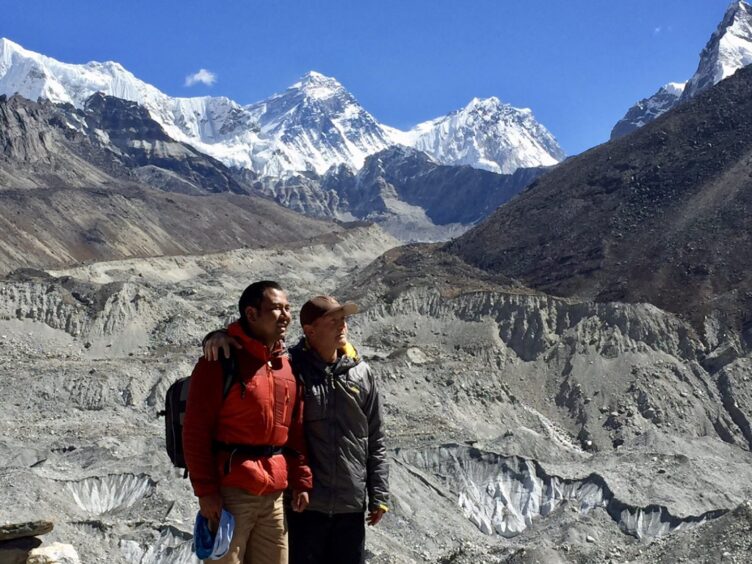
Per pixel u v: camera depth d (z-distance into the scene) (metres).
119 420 81.50
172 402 11.15
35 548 13.62
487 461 68.69
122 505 56.22
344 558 11.80
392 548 51.31
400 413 82.25
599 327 100.12
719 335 100.38
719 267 112.50
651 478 64.75
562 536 56.66
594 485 64.12
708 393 91.31
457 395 87.19
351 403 11.59
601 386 92.31
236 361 10.75
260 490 10.70
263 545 11.07
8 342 103.94
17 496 47.94
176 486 57.22
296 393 11.39
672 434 82.88
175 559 46.16
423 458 69.94
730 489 64.38
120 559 44.59
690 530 38.31
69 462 64.12
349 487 11.52
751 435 86.44
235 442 10.73
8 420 79.38
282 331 10.91
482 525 63.00
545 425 86.81
